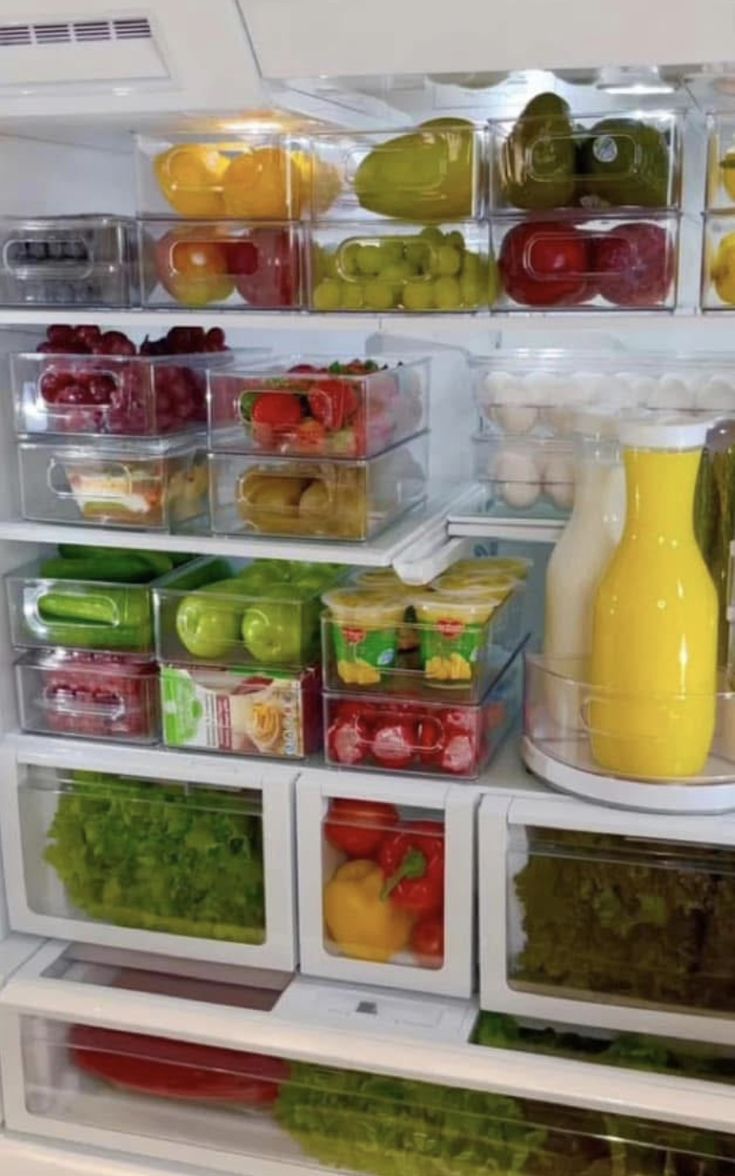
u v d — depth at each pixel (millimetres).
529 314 1376
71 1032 1616
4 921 1688
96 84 1359
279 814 1534
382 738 1511
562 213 1338
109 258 1475
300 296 1438
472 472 1795
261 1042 1470
